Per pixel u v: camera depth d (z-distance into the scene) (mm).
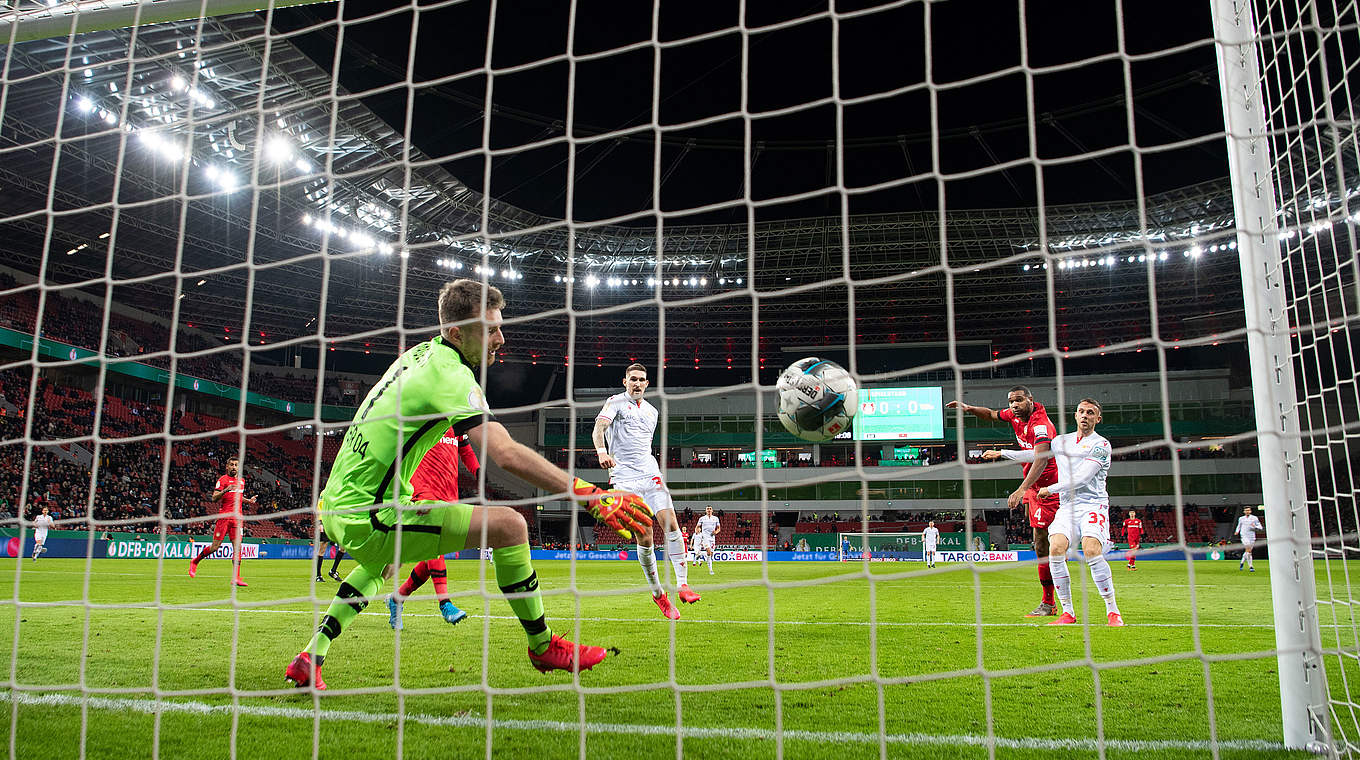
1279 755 2404
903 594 8922
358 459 3014
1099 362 42031
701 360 45312
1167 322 39875
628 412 7203
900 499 39406
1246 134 2557
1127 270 37469
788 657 4199
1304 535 2477
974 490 39031
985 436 39406
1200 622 5852
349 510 2666
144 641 4672
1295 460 2525
